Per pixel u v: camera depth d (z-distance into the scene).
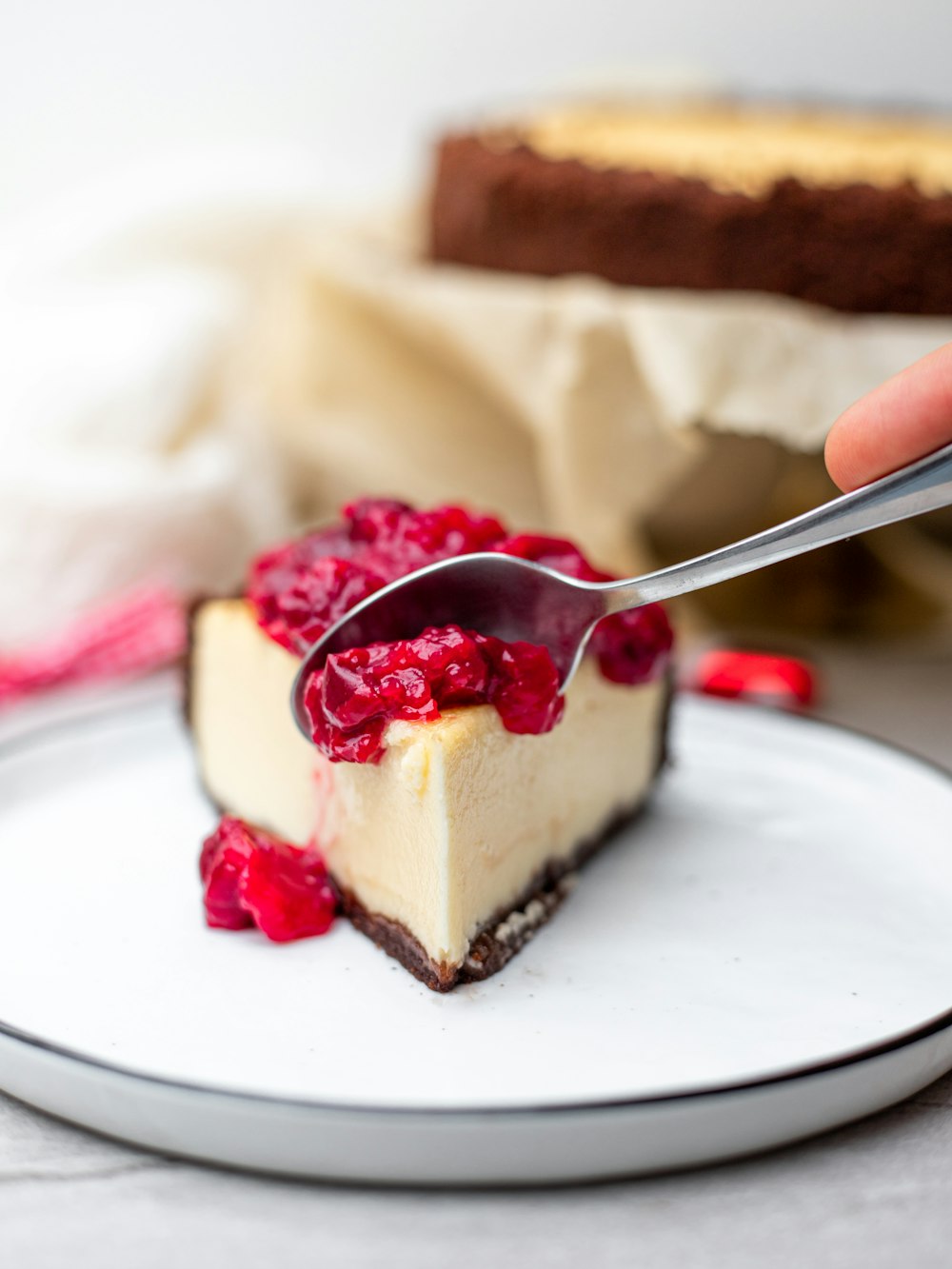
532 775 0.36
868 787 0.42
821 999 0.33
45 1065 0.29
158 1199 0.28
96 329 0.57
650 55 0.77
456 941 0.33
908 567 0.58
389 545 0.37
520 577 0.35
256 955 0.34
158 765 0.43
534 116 0.66
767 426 0.48
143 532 0.55
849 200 0.51
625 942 0.35
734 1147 0.29
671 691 0.42
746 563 0.32
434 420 0.60
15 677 0.51
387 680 0.34
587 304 0.51
